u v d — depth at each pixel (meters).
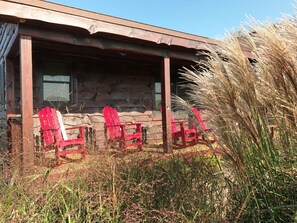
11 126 3.63
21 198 1.75
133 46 4.17
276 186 1.30
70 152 3.72
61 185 1.89
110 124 4.97
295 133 1.27
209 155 2.19
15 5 2.87
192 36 4.54
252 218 1.30
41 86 5.39
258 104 1.35
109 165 2.07
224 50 1.40
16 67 5.21
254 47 1.34
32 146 3.03
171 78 7.00
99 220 1.64
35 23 3.14
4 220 1.53
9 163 2.32
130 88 6.60
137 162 2.21
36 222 1.60
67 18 3.23
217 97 1.43
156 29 4.11
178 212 1.54
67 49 4.72
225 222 1.41
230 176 1.56
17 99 5.21
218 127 1.49
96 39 3.79
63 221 1.61
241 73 1.34
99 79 6.15
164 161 2.34
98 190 1.79
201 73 1.60
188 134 4.93
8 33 4.24
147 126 6.80
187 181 1.88
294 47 1.15
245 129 1.40
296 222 1.12
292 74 1.17
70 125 5.69
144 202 1.72
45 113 4.28
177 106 2.03
